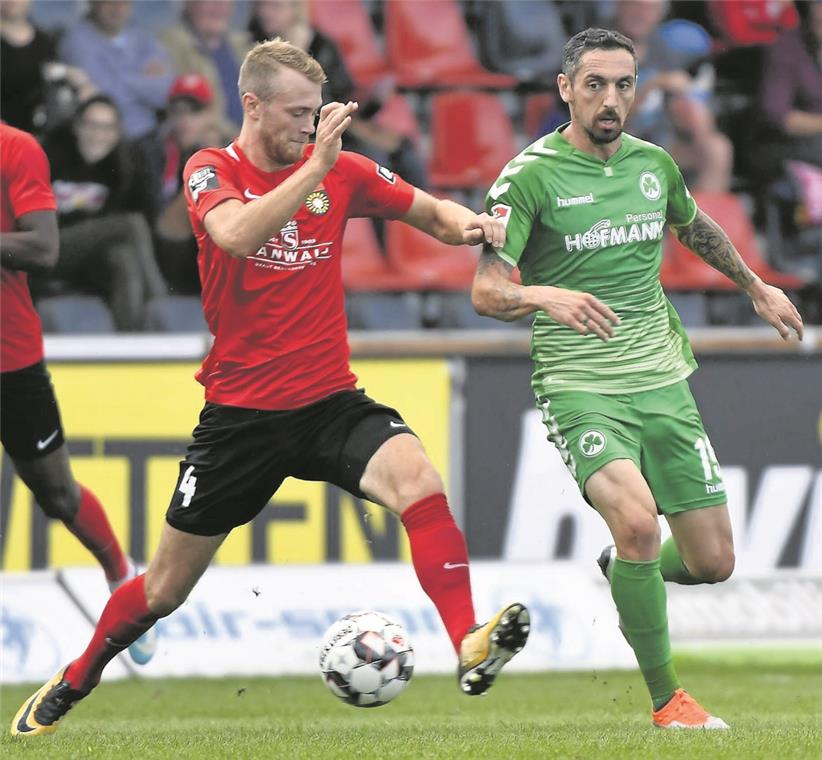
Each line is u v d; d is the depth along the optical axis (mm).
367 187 18219
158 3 41719
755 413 34938
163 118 40188
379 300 40031
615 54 18734
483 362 34688
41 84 39594
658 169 19875
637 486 18750
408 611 33938
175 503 17938
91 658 19094
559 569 34406
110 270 38625
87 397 34219
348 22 44125
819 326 41156
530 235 19641
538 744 16531
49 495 24297
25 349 22953
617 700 28078
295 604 33906
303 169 15992
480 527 34469
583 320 17484
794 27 42812
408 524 16906
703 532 19938
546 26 44250
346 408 17672
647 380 19625
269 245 17422
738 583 34531
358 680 18125
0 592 33406
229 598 33844
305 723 22594
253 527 34031
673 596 34344
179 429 34344
